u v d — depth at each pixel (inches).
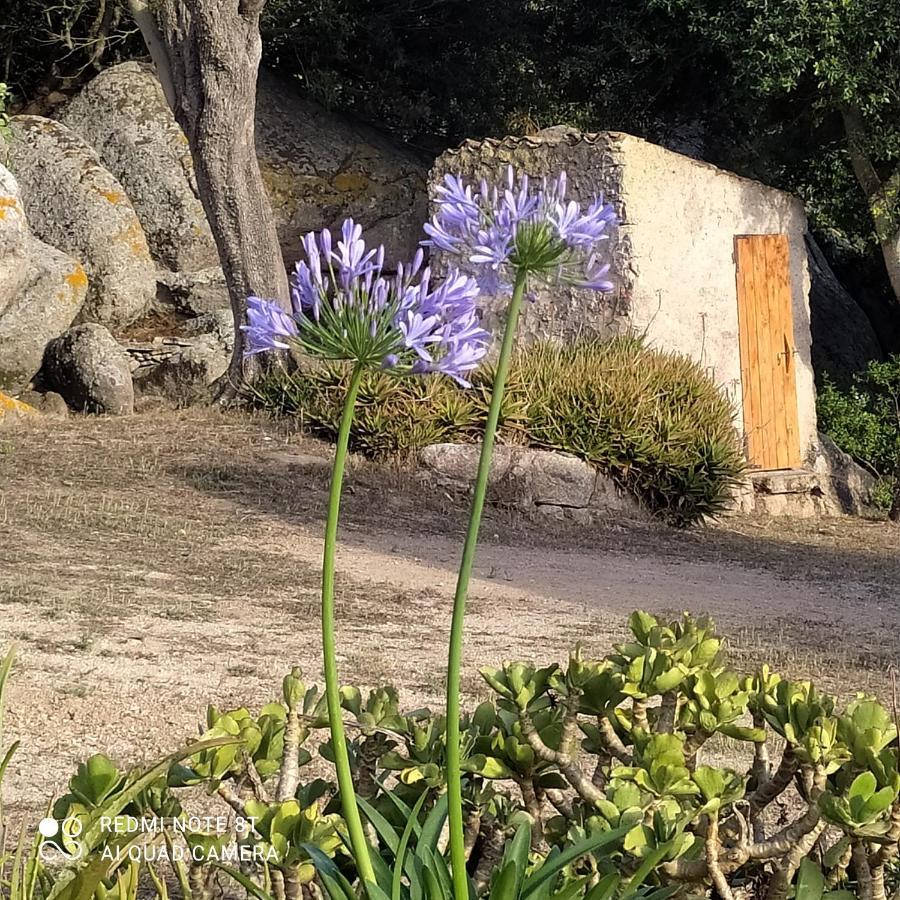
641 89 840.3
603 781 114.0
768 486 658.8
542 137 613.6
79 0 842.8
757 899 107.4
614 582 424.2
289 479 497.4
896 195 693.3
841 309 949.2
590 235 76.9
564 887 87.2
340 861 106.4
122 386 613.9
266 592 344.2
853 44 636.7
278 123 825.5
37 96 904.9
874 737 101.4
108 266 716.7
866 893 100.0
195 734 207.3
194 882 101.7
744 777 103.3
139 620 295.0
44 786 176.6
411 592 368.8
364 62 909.8
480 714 113.0
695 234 635.5
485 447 77.9
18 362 625.9
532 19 911.7
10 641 260.8
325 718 110.7
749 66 647.8
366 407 547.2
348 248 76.1
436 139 959.0
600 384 554.9
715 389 597.6
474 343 77.1
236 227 618.5
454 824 76.8
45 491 436.1
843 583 468.4
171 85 625.0
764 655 319.9
